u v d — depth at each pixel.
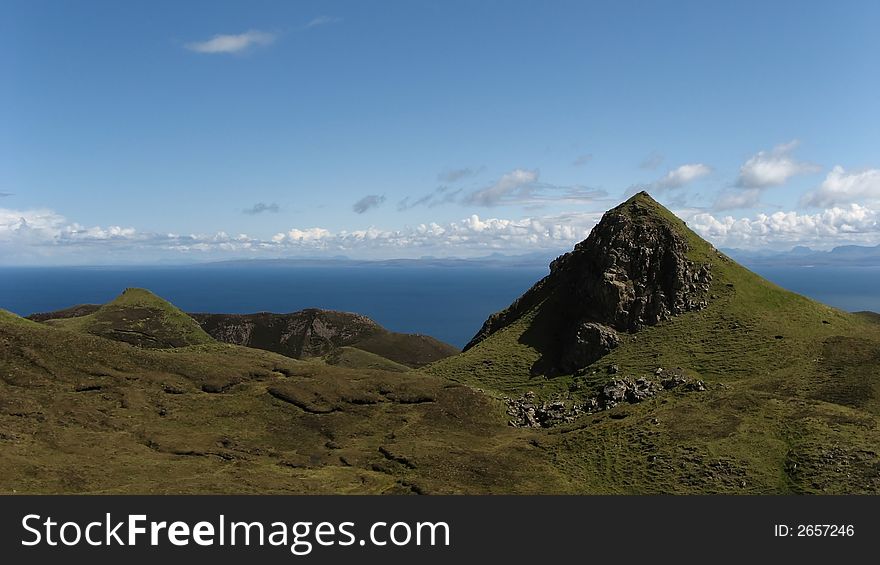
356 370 109.38
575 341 117.75
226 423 78.31
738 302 117.56
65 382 77.50
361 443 78.50
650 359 106.56
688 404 80.00
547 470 69.94
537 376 117.62
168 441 68.31
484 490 62.09
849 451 62.47
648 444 71.25
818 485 58.53
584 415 93.25
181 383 87.00
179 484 55.47
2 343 80.62
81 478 53.25
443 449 75.50
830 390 80.06
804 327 108.44
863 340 96.56
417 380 104.19
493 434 87.12
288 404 86.88
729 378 94.00
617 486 64.06
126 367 86.31
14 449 56.97
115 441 65.94
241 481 58.88
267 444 74.94
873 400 75.75
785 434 68.75
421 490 60.19
